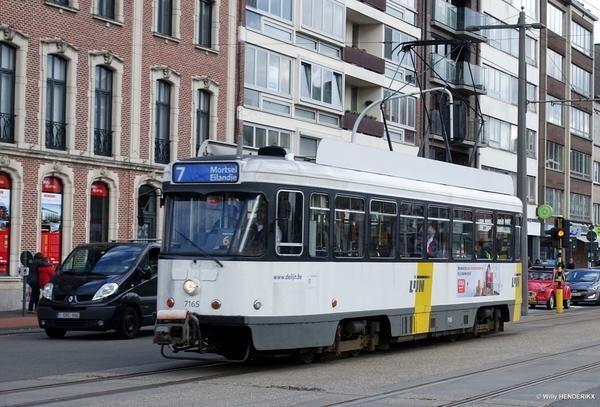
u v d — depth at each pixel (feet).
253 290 46.96
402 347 64.08
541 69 217.56
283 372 48.08
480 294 69.46
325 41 143.13
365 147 56.29
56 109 101.14
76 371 48.06
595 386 43.24
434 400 38.52
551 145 221.25
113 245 72.43
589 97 246.68
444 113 176.76
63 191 101.19
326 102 142.72
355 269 53.72
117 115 107.65
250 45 127.44
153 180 112.47
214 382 43.70
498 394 40.52
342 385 42.93
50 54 100.17
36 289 90.94
